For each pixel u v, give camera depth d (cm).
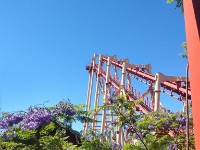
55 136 879
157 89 3462
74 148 936
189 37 396
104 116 4188
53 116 920
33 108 927
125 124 1327
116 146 1334
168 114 1434
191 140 1293
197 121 362
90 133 1159
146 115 1438
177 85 3422
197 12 389
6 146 879
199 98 360
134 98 3784
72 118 938
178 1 845
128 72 5078
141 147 1302
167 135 1329
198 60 369
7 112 914
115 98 1299
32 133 874
